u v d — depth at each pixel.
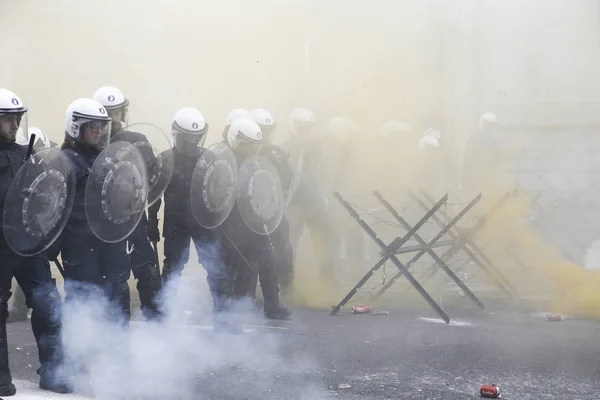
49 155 6.91
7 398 6.94
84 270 7.52
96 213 7.30
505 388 7.33
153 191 8.68
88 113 7.24
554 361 8.24
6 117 6.91
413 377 7.66
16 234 6.77
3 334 7.02
